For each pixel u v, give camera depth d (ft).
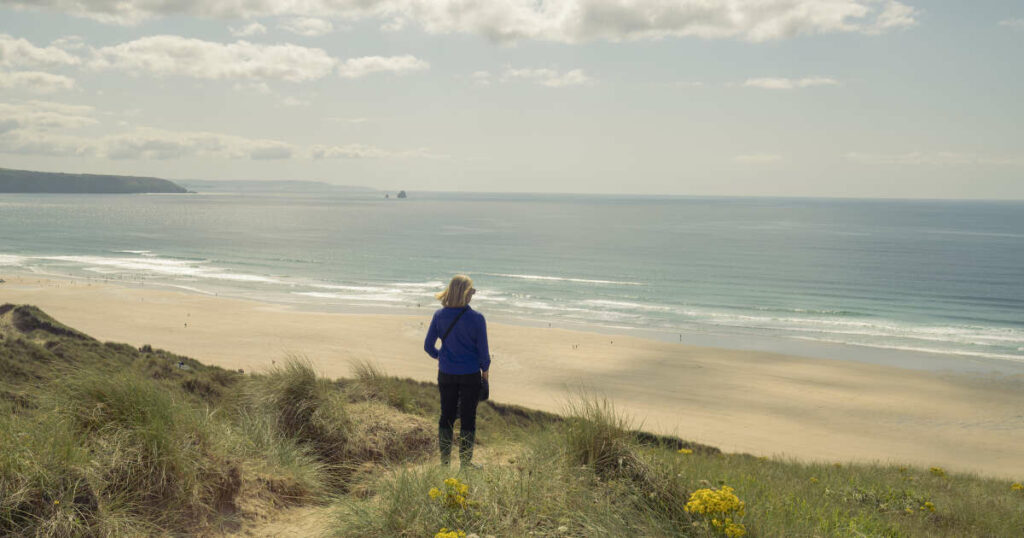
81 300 167.94
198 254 315.37
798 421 89.04
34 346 43.70
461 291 17.53
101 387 13.56
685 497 13.24
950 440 82.12
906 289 228.43
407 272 262.26
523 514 12.47
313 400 19.07
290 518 13.79
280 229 508.94
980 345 142.10
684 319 170.81
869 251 365.20
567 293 213.25
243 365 107.14
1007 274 268.00
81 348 56.03
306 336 135.23
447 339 17.29
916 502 24.14
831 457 73.26
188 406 15.58
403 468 14.89
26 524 10.09
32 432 11.83
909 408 95.66
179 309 161.38
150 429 12.78
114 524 10.90
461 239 434.30
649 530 11.80
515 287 225.15
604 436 14.73
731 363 121.19
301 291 207.31
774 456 57.52
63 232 429.79
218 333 135.33
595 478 13.56
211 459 13.79
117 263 267.59
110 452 12.20
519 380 107.24
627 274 263.08
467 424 17.29
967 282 246.06
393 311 173.37
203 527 12.14
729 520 12.01
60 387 13.57
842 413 92.89
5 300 162.09
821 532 13.60
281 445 17.19
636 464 14.10
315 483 15.62
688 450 21.22
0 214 626.23
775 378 111.24
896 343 144.46
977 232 543.80
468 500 12.53
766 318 173.47
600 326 160.15
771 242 426.10
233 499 13.34
